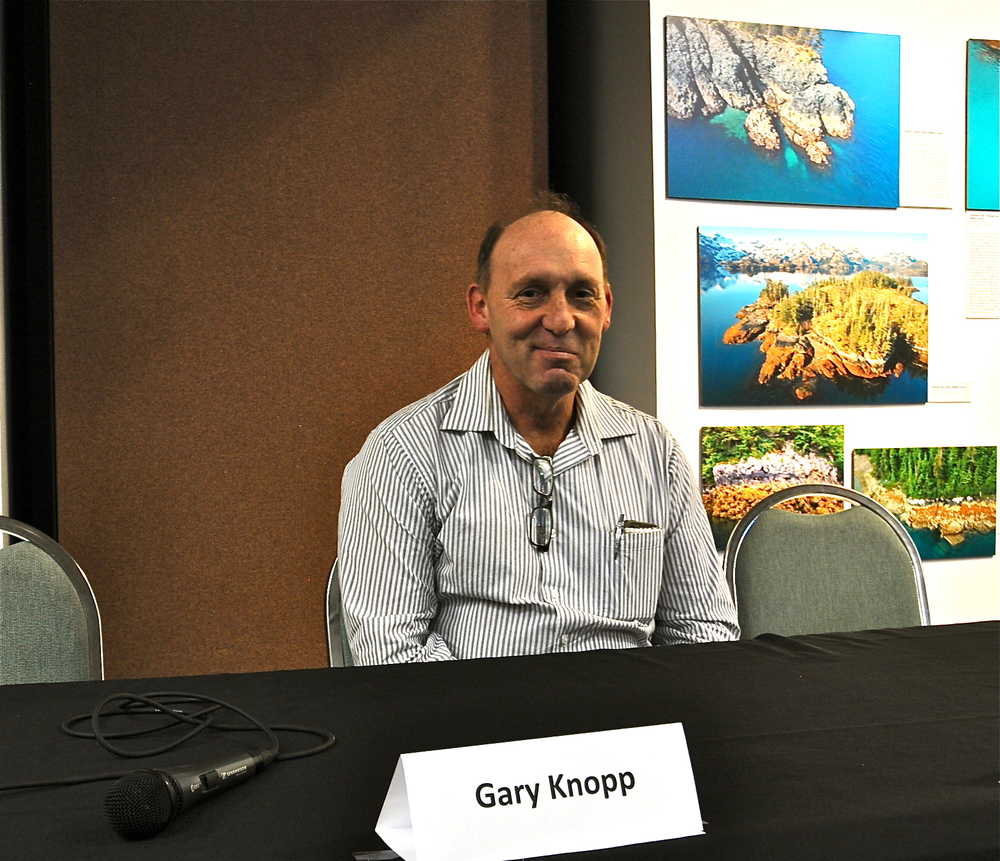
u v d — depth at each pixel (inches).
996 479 153.4
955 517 151.9
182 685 53.3
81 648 70.4
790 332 144.5
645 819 33.5
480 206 146.3
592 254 68.6
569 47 150.1
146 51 135.3
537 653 67.9
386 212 143.1
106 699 47.4
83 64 133.6
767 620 85.8
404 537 68.7
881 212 148.3
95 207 134.3
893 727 45.1
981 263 152.5
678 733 35.0
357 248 142.2
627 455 73.5
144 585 136.5
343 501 73.0
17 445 130.9
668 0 138.5
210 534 138.4
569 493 70.4
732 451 142.9
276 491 140.4
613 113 143.1
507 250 68.3
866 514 90.2
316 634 141.9
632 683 52.7
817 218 145.5
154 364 136.3
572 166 150.9
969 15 151.2
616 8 141.6
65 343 133.8
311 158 140.5
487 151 146.3
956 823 34.0
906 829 33.5
